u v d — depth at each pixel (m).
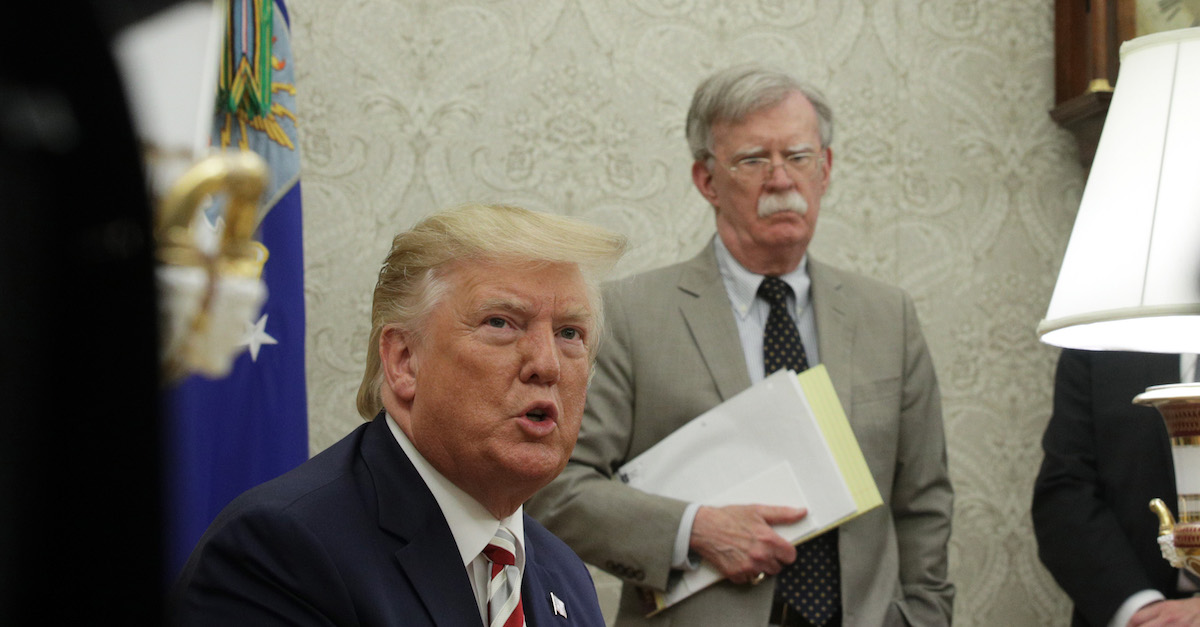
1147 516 2.24
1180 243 1.57
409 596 1.20
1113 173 1.67
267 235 2.48
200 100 0.49
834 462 2.11
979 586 3.29
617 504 2.11
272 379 2.43
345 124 3.11
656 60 3.31
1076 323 1.63
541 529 1.51
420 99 3.16
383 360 1.34
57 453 0.32
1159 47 1.67
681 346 2.29
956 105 3.48
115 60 0.34
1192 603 1.97
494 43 3.22
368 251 3.09
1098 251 1.64
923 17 3.50
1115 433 2.32
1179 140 1.62
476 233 1.28
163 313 0.38
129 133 0.34
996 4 3.55
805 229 2.34
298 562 1.14
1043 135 3.52
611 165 3.24
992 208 3.46
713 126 2.42
